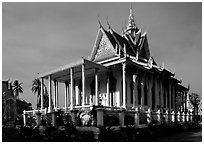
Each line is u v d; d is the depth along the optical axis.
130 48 43.09
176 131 31.17
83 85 27.86
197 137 24.88
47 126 25.41
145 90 37.50
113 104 34.06
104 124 22.98
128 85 34.59
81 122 23.88
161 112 33.41
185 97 56.69
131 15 49.41
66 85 40.84
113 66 33.47
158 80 41.50
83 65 28.45
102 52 38.44
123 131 22.05
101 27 38.62
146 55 46.88
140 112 27.91
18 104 70.94
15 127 30.44
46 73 34.62
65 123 24.91
